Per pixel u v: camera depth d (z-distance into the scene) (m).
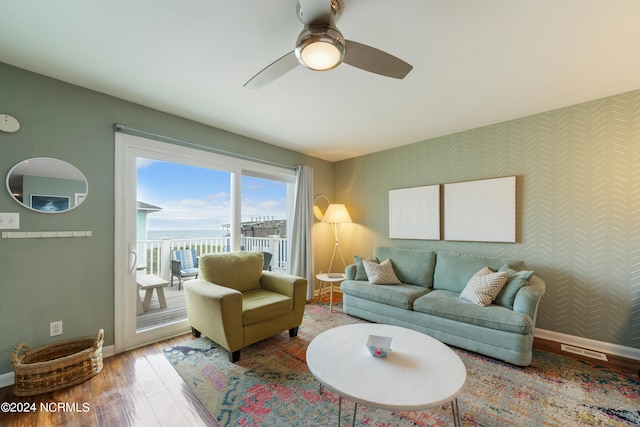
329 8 1.18
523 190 2.90
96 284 2.28
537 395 1.78
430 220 3.59
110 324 2.35
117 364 2.19
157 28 1.58
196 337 2.70
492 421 1.54
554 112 2.72
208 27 1.57
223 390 1.84
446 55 1.83
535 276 2.65
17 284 1.95
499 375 2.02
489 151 3.14
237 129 3.26
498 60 1.89
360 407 1.68
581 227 2.57
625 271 2.37
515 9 1.42
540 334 2.74
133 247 2.50
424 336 1.82
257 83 1.74
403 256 3.49
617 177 2.41
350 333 1.86
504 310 2.25
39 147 2.04
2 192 1.90
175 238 3.91
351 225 4.57
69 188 2.17
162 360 2.25
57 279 2.11
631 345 2.33
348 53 1.45
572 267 2.61
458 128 3.26
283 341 2.63
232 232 3.36
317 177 4.57
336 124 3.12
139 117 2.56
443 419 1.57
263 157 3.72
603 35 1.61
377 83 2.20
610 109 2.44
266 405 1.69
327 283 4.64
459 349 2.47
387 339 1.65
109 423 1.54
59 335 2.11
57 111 2.13
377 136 3.54
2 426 1.51
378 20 1.51
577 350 2.44
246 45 1.74
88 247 2.25
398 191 3.94
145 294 3.17
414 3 1.39
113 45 1.73
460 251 3.35
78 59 1.88
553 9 1.42
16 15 1.45
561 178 2.68
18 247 1.95
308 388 1.87
